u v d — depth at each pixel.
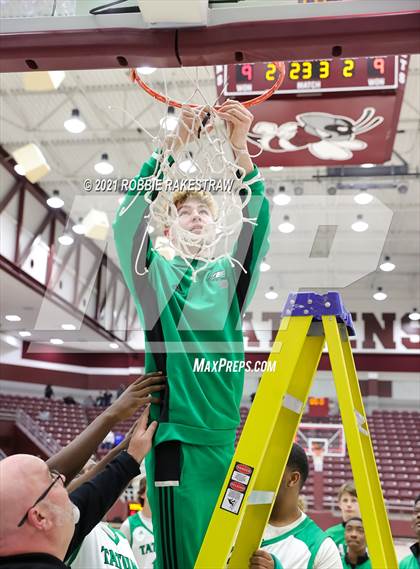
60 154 10.12
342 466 13.06
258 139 4.50
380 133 4.38
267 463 1.72
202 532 1.57
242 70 4.08
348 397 1.52
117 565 1.90
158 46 2.22
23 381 14.45
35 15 2.28
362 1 2.17
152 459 1.61
